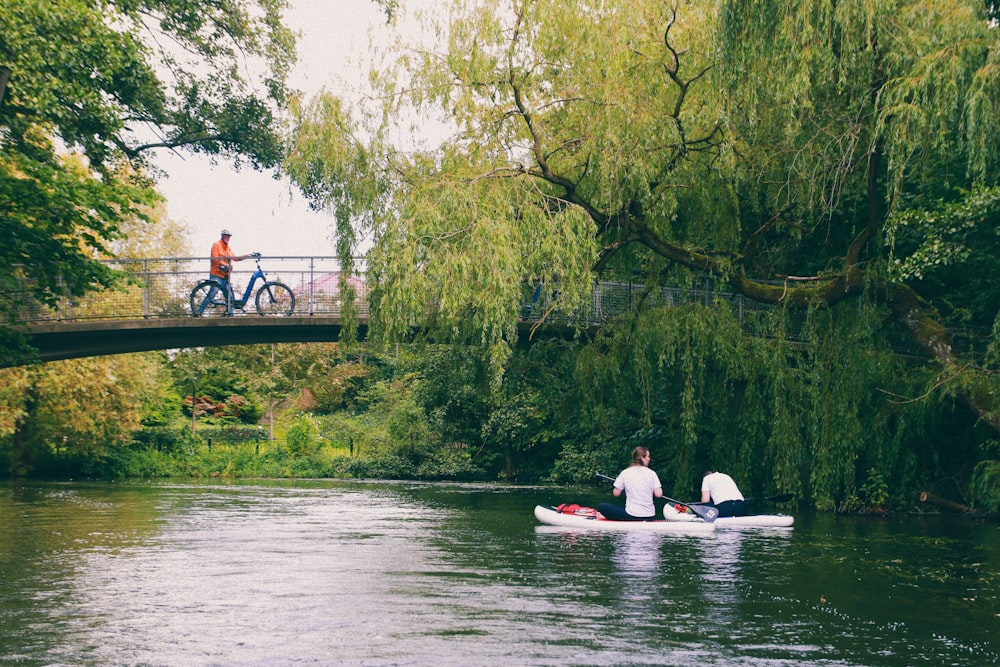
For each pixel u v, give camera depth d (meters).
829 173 15.48
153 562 10.66
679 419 17.94
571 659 6.21
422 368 33.19
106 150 20.17
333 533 13.90
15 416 29.33
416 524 15.43
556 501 21.41
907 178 15.21
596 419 18.02
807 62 14.05
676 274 17.70
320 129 15.80
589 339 18.16
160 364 38.38
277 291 21.58
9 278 16.83
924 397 16.25
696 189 16.81
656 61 15.89
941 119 13.52
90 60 17.78
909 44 14.20
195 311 21.53
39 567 10.23
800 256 21.08
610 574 9.83
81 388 30.67
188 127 25.69
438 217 14.70
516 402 30.67
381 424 37.41
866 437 16.81
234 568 10.20
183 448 36.38
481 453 34.12
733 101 14.95
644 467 15.29
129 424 33.53
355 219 16.14
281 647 6.48
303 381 39.91
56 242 16.94
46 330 20.66
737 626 7.31
